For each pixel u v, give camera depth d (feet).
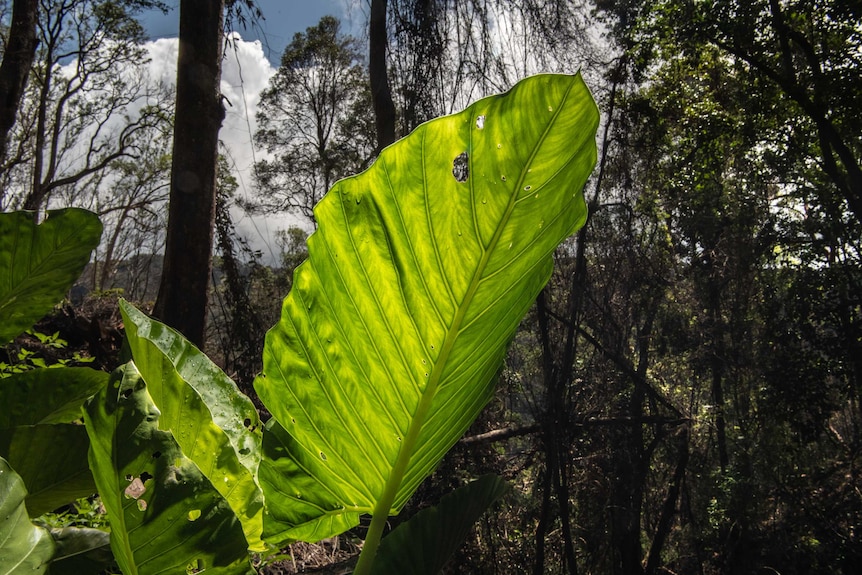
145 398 2.50
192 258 17.62
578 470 38.37
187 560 2.48
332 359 3.08
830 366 46.32
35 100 74.90
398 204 2.67
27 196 71.97
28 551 2.23
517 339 39.78
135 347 3.03
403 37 25.54
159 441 2.46
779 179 55.83
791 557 40.34
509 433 33.06
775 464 42.57
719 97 53.52
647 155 39.75
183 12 18.10
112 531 2.51
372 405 3.15
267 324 29.68
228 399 3.90
